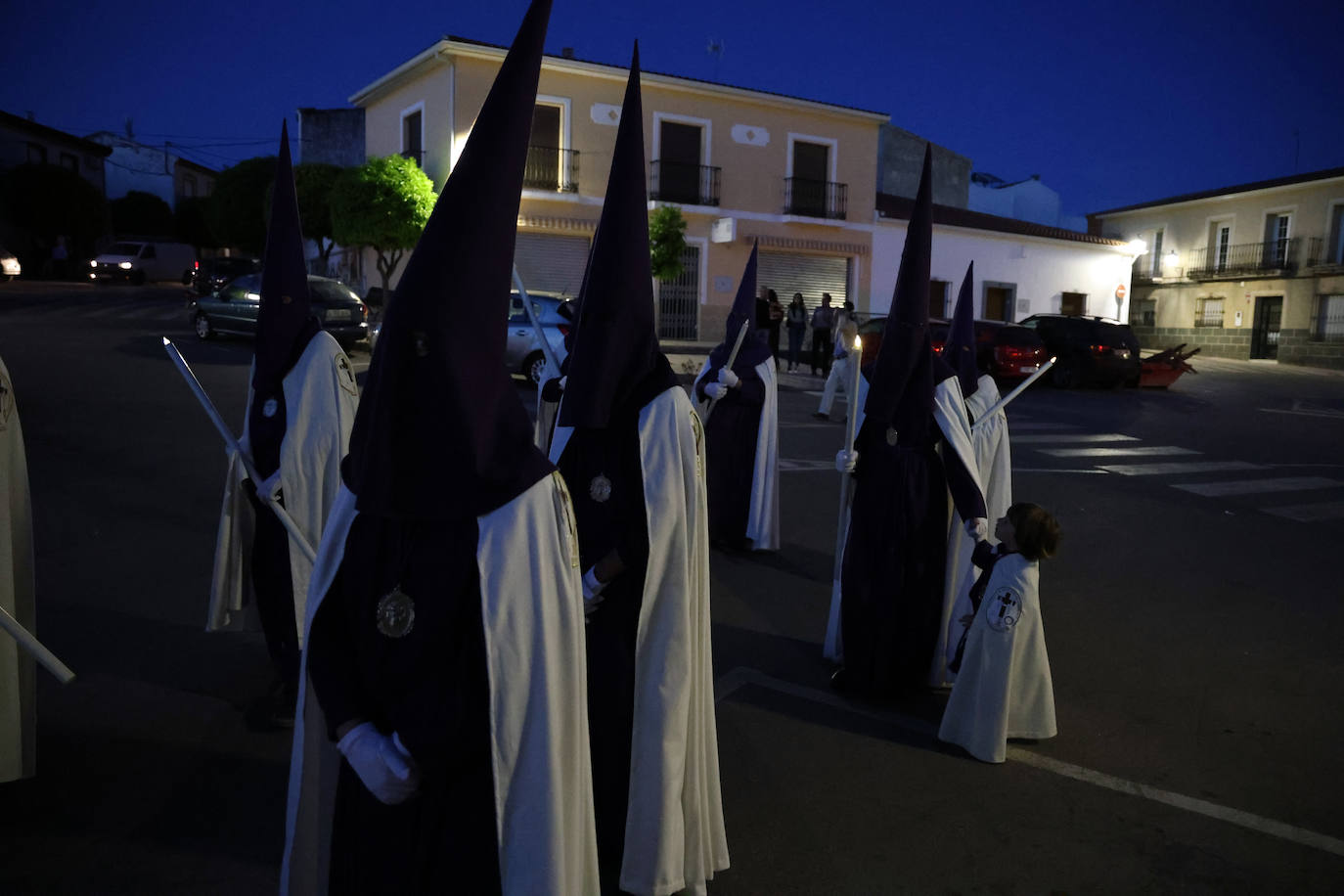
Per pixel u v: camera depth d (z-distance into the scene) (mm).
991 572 4383
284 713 4203
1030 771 4191
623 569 2898
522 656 2059
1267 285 36188
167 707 4363
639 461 2918
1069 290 34781
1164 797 4004
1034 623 4324
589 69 25203
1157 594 6945
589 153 25703
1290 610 6680
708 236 27734
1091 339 21688
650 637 2893
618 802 2951
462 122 23812
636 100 2838
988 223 33938
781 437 12812
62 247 40469
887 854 3490
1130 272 36031
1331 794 4082
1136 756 4387
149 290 36500
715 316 28125
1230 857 3568
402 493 1963
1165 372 22547
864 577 4738
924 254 4559
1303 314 35031
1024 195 45719
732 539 7410
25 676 3455
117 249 40875
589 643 2959
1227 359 36844
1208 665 5582
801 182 28922
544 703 2080
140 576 5992
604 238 2883
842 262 30312
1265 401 21172
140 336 18781
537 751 2082
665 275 22391
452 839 2094
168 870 3201
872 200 30172
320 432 3973
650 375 2994
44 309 23641
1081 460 12523
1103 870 3451
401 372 1941
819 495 9453
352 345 19203
